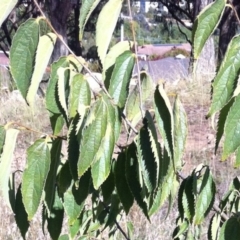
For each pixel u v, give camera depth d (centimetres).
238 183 188
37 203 135
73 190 146
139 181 138
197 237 211
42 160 137
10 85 750
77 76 139
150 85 163
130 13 141
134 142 140
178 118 133
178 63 930
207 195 159
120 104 139
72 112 139
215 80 120
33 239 365
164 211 388
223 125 127
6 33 1140
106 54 148
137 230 365
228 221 152
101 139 125
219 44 1149
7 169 140
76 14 1254
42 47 137
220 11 121
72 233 181
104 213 195
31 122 669
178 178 170
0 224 375
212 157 544
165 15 1518
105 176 129
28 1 1007
